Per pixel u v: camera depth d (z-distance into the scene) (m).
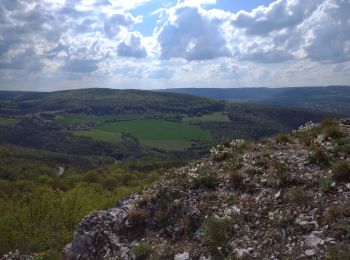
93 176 74.62
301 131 16.05
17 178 89.50
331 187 10.55
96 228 12.52
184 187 13.05
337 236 8.81
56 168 114.25
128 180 73.94
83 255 12.05
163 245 10.80
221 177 13.17
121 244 11.68
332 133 14.01
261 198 11.21
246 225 10.36
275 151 14.32
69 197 27.30
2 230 23.33
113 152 142.38
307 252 8.61
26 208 25.80
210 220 10.52
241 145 15.80
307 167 12.09
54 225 24.95
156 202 12.67
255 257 9.14
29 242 22.89
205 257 9.77
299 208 10.21
